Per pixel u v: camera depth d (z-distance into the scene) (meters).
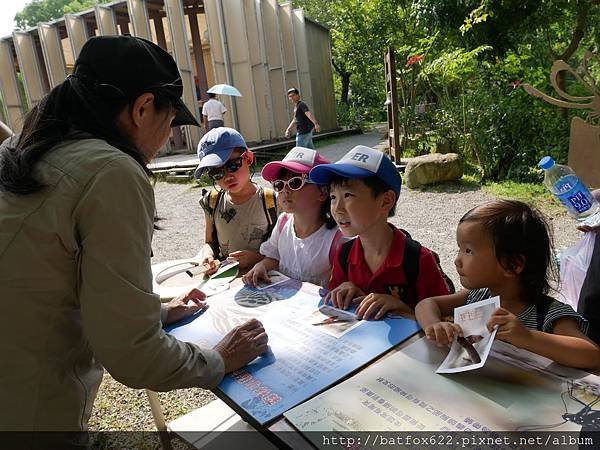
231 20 12.01
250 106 12.41
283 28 12.91
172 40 11.48
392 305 1.43
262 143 12.62
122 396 2.58
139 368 1.07
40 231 1.04
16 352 1.08
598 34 6.91
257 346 1.27
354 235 1.60
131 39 1.22
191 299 1.68
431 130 8.61
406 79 9.05
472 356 1.08
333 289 1.70
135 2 11.41
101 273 1.05
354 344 1.26
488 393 0.99
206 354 1.19
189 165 9.55
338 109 18.00
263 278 1.85
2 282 1.05
